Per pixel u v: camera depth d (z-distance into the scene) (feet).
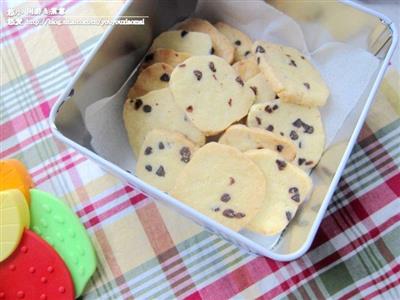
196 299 0.92
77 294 0.94
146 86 0.98
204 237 0.95
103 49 0.88
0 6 1.15
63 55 1.10
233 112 0.94
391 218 0.92
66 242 0.96
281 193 0.88
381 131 0.97
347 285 0.90
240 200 0.87
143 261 0.95
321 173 0.90
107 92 0.95
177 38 1.01
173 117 0.95
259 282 0.91
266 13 0.99
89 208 0.99
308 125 0.93
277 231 0.86
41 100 1.07
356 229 0.92
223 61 0.96
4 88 1.10
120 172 0.81
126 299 0.93
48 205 0.98
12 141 1.05
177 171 0.91
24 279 0.94
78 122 0.88
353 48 0.95
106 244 0.96
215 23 1.06
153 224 0.97
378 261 0.90
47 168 1.02
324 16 0.93
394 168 0.95
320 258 0.91
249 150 0.91
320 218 0.75
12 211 0.95
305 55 1.00
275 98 0.96
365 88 0.91
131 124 0.95
